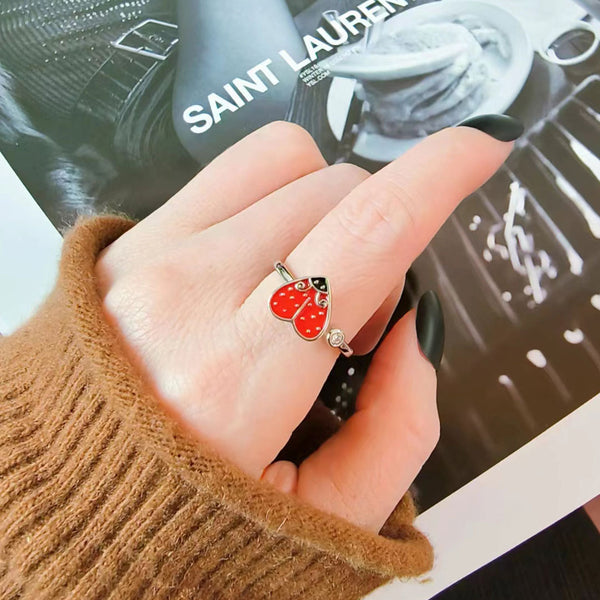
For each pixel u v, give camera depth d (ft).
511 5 0.54
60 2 0.54
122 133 0.51
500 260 0.48
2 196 0.50
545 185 0.49
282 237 0.37
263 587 0.32
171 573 0.30
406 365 0.38
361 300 0.34
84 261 0.37
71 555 0.29
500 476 0.47
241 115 0.52
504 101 0.51
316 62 0.54
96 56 0.53
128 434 0.30
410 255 0.35
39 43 0.53
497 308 0.48
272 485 0.31
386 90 0.53
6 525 0.30
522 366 0.47
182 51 0.53
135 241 0.39
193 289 0.35
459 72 0.52
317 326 0.33
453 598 0.59
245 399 0.32
